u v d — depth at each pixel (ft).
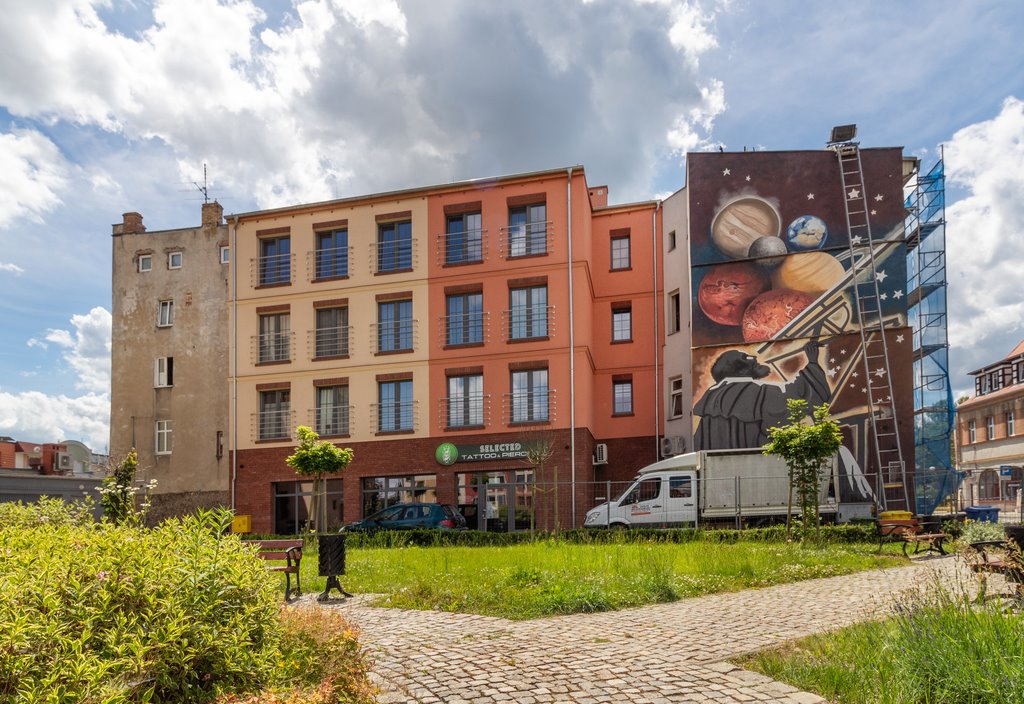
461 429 97.55
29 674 10.37
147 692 11.57
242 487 105.70
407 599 35.96
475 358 99.09
